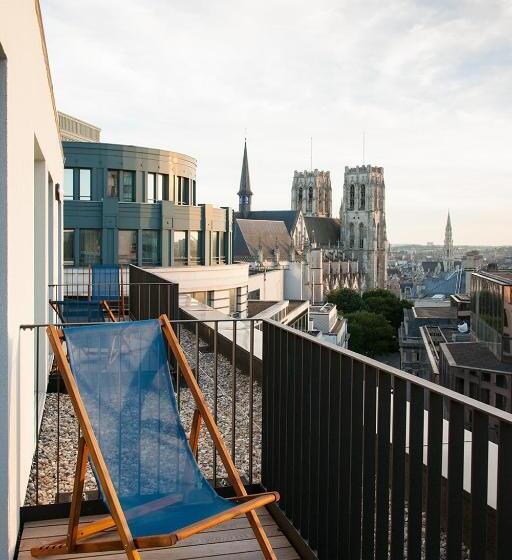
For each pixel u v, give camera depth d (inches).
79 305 383.9
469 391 1632.6
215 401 195.0
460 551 85.9
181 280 1214.9
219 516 118.8
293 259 4503.0
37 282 325.1
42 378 299.3
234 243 4515.3
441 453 92.5
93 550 137.3
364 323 4062.5
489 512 136.4
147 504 130.2
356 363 122.9
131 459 138.1
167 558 143.9
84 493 180.1
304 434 151.0
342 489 128.2
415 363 3425.2
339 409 130.4
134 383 145.4
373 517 117.4
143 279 538.6
